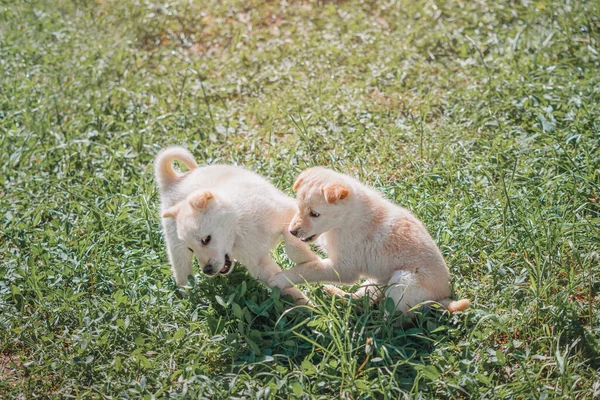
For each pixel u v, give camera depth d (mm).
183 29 3311
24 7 3580
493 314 1893
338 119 2674
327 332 1916
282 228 2025
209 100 2883
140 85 2924
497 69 2803
